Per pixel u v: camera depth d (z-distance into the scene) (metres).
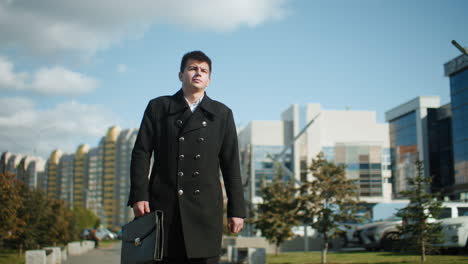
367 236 19.58
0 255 19.59
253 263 14.73
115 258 19.52
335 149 76.94
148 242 2.97
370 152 75.94
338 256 17.42
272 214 20.84
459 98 48.09
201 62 3.41
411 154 65.19
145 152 3.34
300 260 16.41
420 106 63.19
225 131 3.44
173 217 3.18
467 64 45.91
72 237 30.70
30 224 20.30
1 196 15.30
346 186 15.56
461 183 47.75
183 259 3.15
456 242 13.39
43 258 13.80
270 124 87.19
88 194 171.88
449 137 60.91
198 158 3.28
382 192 74.62
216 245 3.23
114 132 168.50
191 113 3.35
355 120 93.38
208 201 3.25
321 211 15.48
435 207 11.99
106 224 163.00
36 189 22.50
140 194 3.22
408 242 12.30
